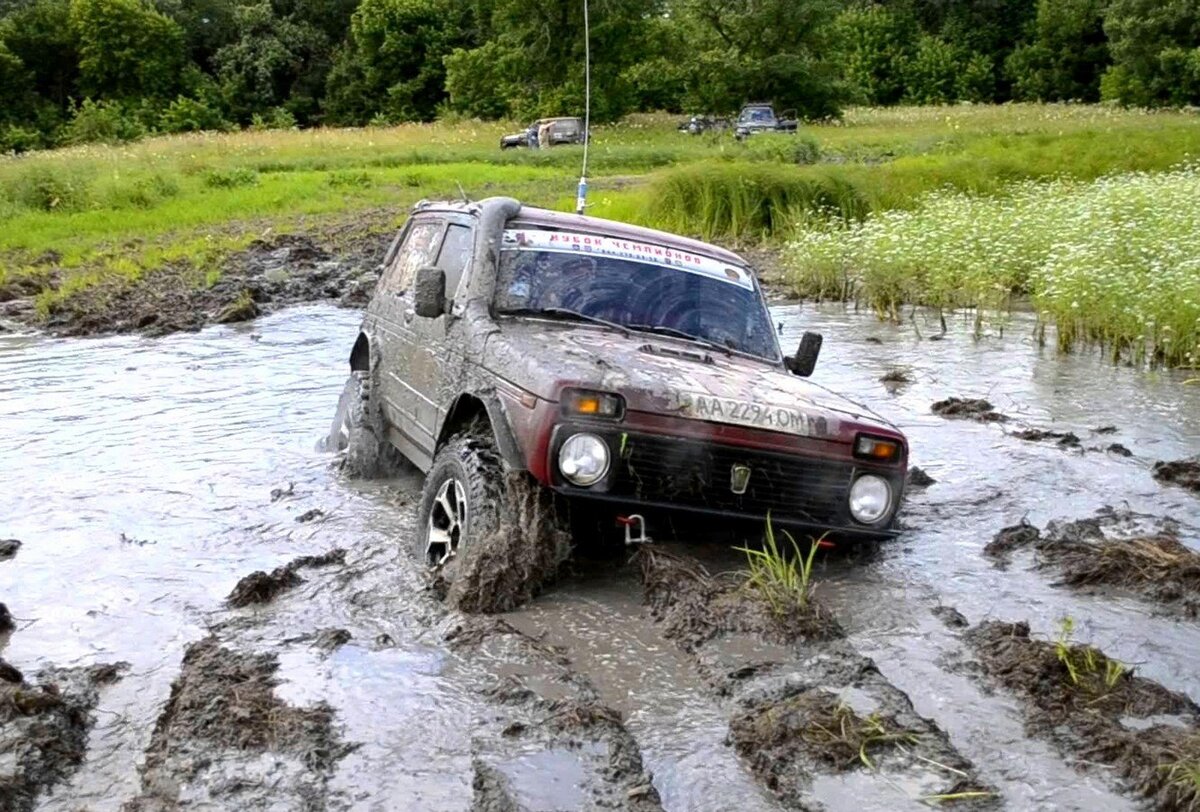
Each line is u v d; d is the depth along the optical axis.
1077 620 4.88
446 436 5.60
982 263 14.37
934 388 9.72
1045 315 11.74
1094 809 3.42
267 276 15.79
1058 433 8.11
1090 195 17.56
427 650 4.47
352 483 6.88
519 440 4.95
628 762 3.63
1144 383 9.79
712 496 4.92
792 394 5.32
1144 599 5.11
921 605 5.01
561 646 4.48
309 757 3.67
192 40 82.38
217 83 79.25
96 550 5.74
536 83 56.81
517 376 5.07
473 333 5.62
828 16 58.78
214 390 9.53
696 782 3.56
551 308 5.91
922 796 3.49
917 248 14.71
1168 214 14.34
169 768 3.64
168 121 69.50
